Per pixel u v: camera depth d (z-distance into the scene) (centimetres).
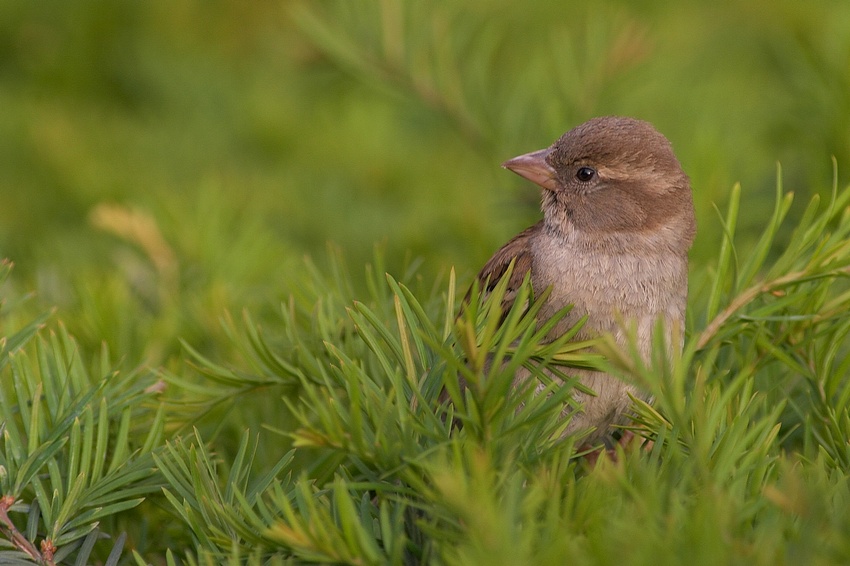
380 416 262
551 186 272
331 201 276
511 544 229
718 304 266
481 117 274
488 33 274
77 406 263
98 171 277
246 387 266
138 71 281
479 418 261
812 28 278
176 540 264
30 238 275
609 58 274
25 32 282
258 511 262
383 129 279
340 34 274
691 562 222
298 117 280
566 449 262
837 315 265
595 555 228
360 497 264
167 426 265
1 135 279
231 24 282
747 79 278
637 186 271
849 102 270
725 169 271
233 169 278
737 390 264
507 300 271
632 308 270
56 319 268
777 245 270
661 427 263
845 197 266
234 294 270
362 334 263
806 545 226
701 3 281
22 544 262
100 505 263
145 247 271
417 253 272
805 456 263
